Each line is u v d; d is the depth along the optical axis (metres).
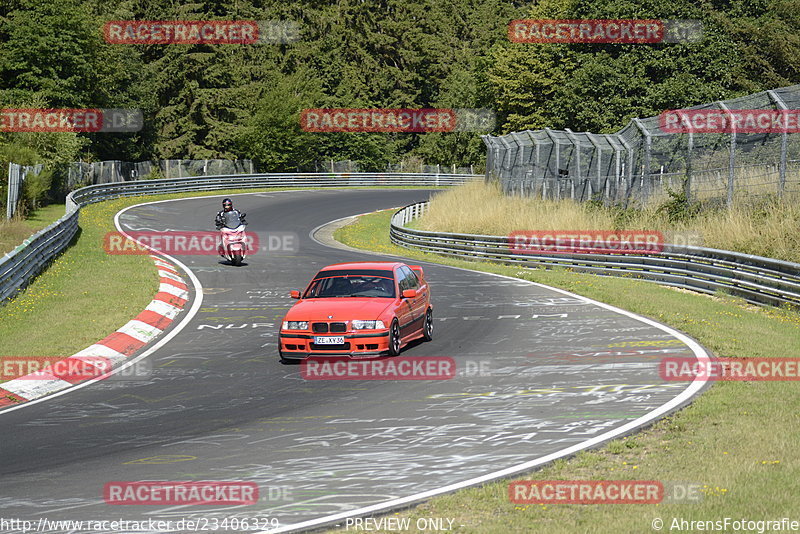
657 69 93.81
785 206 42.47
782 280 33.03
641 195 52.72
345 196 111.44
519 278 44.56
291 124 134.12
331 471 14.41
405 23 188.62
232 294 39.50
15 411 20.06
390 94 183.50
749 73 98.56
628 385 20.00
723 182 51.03
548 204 61.19
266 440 16.64
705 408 17.03
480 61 162.25
